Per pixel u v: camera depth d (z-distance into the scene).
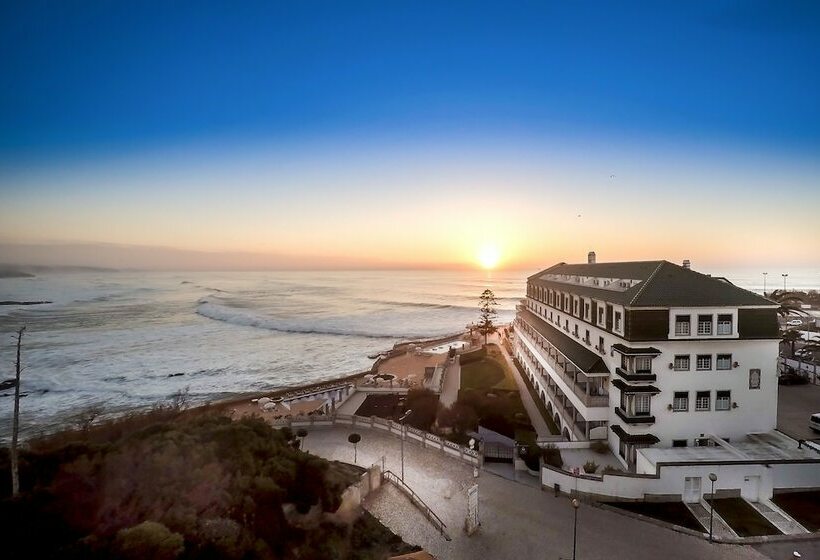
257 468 25.97
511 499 30.14
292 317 156.75
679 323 32.97
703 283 34.50
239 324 141.75
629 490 28.91
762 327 33.06
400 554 24.00
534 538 25.80
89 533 19.31
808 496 28.39
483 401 50.38
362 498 30.20
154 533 18.48
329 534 24.53
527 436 40.19
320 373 83.12
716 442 32.88
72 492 21.53
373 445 40.22
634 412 33.09
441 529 26.77
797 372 54.94
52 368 86.12
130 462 24.31
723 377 33.06
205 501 22.11
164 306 192.12
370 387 62.00
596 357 37.84
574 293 45.31
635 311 32.81
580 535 25.86
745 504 28.02
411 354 92.19
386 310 181.00
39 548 18.23
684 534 25.59
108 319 152.00
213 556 19.23
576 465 33.62
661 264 36.69
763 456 30.23
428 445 39.50
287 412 57.84
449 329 131.62
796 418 40.31
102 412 61.62
